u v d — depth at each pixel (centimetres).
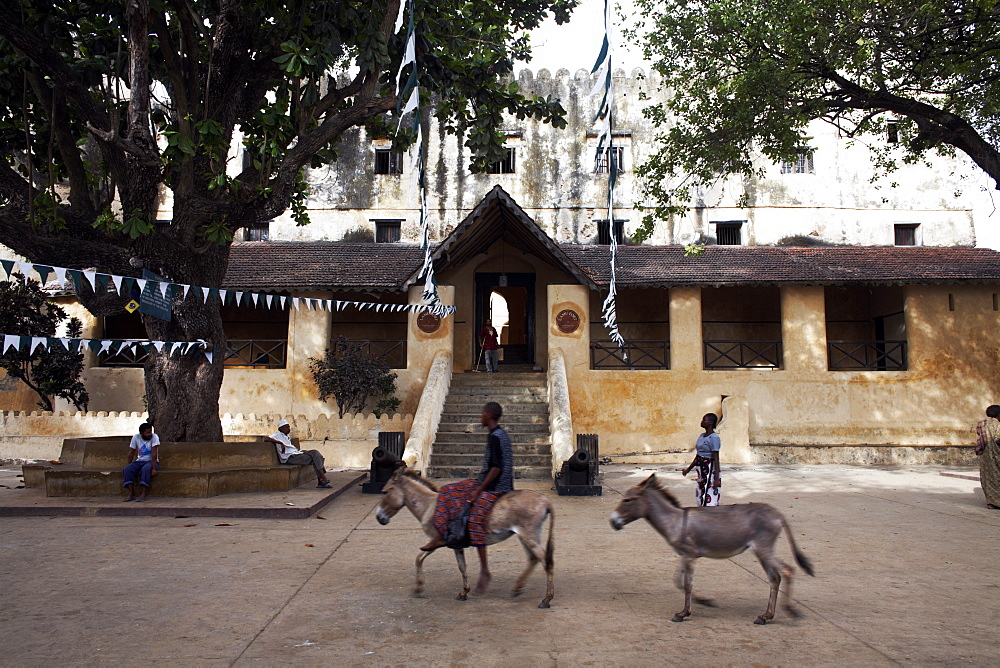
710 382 1714
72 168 1085
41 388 1616
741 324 2039
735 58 1533
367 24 1077
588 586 600
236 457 1099
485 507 548
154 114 1227
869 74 1420
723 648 447
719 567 671
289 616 509
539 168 2258
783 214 2194
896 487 1266
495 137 1310
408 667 414
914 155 1661
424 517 573
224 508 928
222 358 1158
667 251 2020
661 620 504
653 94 2272
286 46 991
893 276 1667
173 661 421
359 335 2034
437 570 655
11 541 760
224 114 1123
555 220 2234
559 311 1722
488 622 499
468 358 1953
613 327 1509
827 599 559
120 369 1767
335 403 1684
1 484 1162
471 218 1581
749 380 1711
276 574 631
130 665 414
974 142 1366
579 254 2008
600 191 2236
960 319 1722
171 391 1129
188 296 1085
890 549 745
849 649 445
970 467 1633
